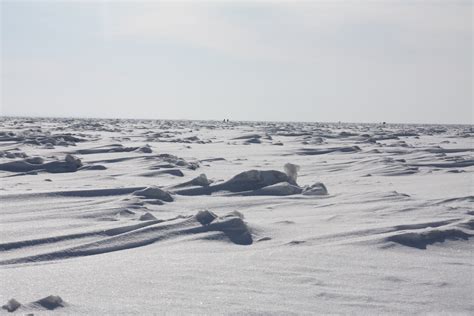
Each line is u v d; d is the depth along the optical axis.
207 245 5.65
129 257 5.09
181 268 4.68
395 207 7.64
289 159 17.08
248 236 5.99
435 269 4.83
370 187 10.52
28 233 5.92
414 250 5.51
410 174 12.88
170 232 6.05
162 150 20.48
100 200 8.24
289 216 7.30
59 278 4.35
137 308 3.67
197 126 62.94
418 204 7.86
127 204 7.77
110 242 5.69
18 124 48.88
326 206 8.06
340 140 30.47
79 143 22.84
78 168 12.76
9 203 7.73
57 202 7.95
